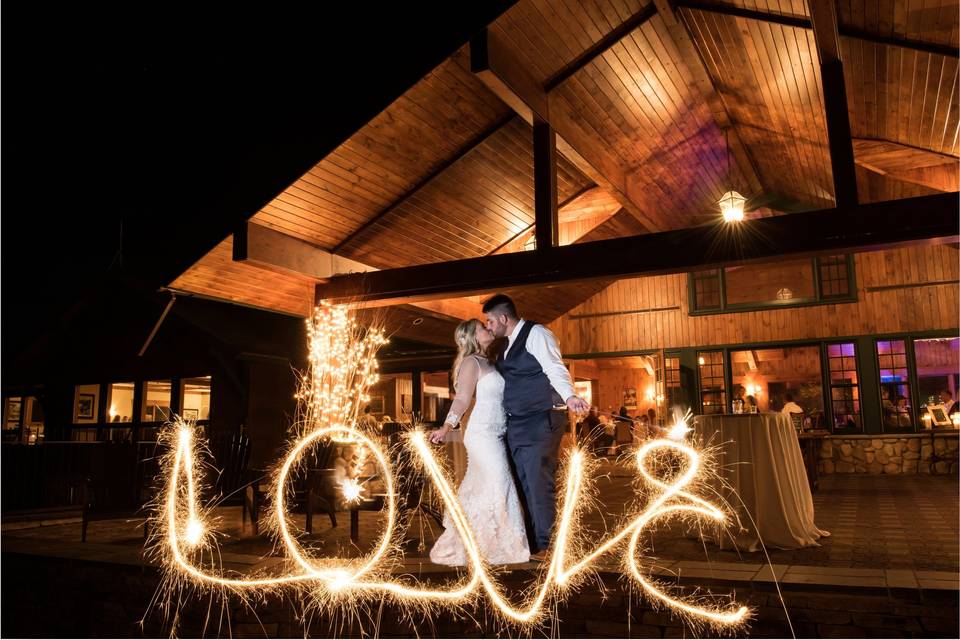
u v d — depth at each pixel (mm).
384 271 8344
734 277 13758
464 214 9195
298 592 4031
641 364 16703
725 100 9078
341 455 6117
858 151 8312
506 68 6758
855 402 12656
